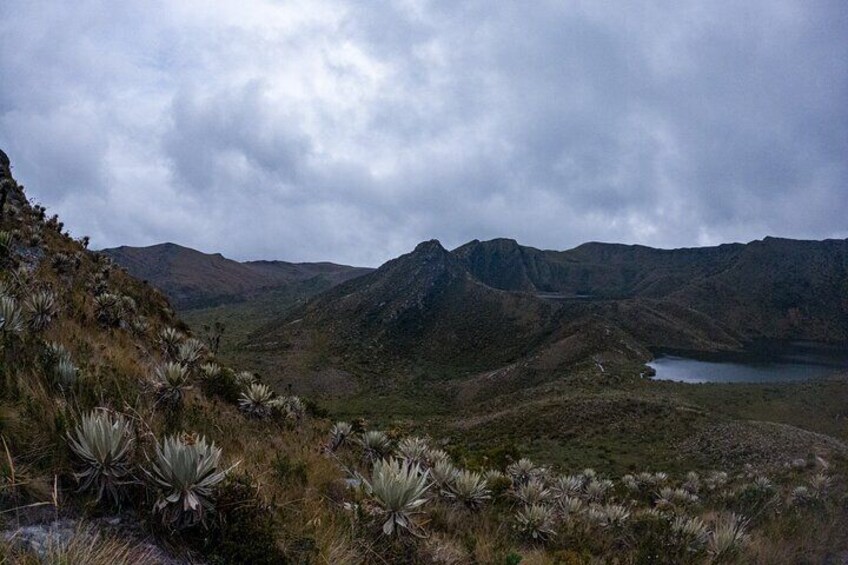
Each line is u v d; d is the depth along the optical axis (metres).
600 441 43.25
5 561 2.03
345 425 7.86
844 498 8.45
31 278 9.03
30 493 2.58
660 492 12.33
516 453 11.77
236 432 5.65
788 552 5.56
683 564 4.93
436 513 5.34
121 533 2.61
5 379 3.32
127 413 3.60
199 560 2.71
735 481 22.97
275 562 2.89
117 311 10.19
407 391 101.19
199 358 11.20
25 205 17.02
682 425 44.59
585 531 5.92
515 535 5.34
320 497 4.31
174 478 2.81
